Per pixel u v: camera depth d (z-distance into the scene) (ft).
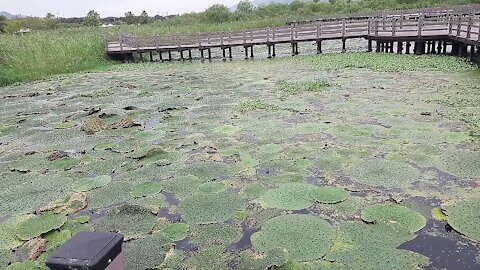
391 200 12.41
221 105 25.63
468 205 11.78
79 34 62.03
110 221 12.12
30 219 12.62
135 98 29.43
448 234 10.47
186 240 10.98
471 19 34.09
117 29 74.90
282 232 10.96
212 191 13.79
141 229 11.60
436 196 12.48
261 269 9.41
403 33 44.62
